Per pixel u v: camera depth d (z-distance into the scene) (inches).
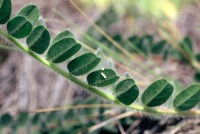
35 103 15.6
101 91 8.3
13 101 16.3
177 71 13.6
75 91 14.4
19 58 17.8
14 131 12.5
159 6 17.3
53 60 7.9
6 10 7.5
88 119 12.0
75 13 19.1
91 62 8.0
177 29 15.6
